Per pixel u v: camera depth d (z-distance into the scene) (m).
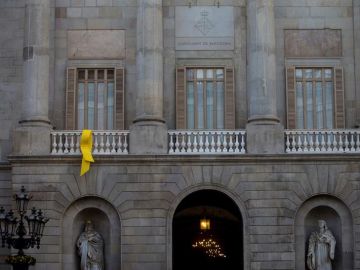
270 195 40.09
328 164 40.41
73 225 40.41
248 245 39.78
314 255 40.03
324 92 43.94
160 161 40.19
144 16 41.78
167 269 39.66
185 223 49.09
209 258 49.84
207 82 43.88
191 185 40.16
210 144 41.12
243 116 43.38
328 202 40.53
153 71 41.38
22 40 44.06
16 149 40.56
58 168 40.31
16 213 39.66
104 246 40.62
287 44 44.03
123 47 43.94
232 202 41.97
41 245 39.72
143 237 39.81
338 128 43.00
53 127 42.59
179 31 43.97
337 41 44.19
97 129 43.50
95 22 44.09
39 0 41.84
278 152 40.44
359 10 44.09
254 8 41.94
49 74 43.38
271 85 41.34
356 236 39.97
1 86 43.69
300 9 44.28
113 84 43.84
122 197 40.09
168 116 43.22
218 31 44.03
